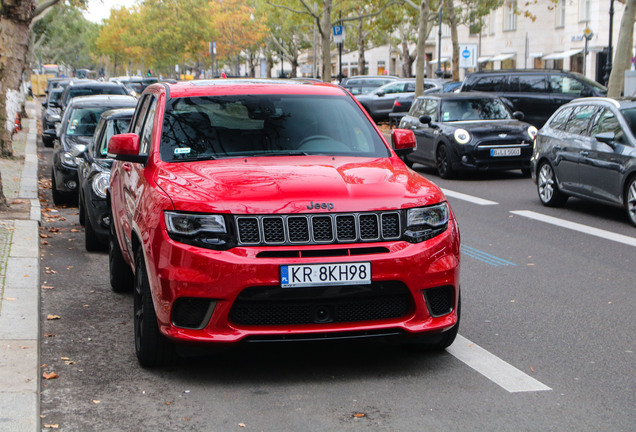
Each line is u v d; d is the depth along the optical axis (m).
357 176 5.43
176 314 5.04
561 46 56.00
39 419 4.56
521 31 60.25
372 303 5.07
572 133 13.15
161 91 6.72
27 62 51.47
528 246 10.16
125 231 6.49
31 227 10.66
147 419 4.63
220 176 5.39
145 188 5.64
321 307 4.98
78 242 10.55
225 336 4.92
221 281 4.87
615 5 48.72
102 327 6.58
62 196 13.94
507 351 5.88
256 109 6.45
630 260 9.27
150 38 87.94
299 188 5.14
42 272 8.67
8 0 19.66
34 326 6.19
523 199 14.63
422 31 33.34
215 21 84.50
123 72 158.50
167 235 5.05
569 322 6.68
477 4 52.69
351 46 76.62
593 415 4.64
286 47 91.12
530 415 4.64
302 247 4.95
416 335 5.17
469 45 42.66
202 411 4.74
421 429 4.45
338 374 5.36
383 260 4.99
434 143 18.36
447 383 5.18
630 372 5.41
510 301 7.41
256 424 4.54
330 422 4.56
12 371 5.19
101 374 5.40
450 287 5.29
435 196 5.36
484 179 17.92
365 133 6.45
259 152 6.07
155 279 5.10
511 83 25.84
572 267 8.90
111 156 6.42
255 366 5.53
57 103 25.66
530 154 17.50
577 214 12.82
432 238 5.23
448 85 34.78
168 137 6.12
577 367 5.51
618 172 11.85
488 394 4.98
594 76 50.59
